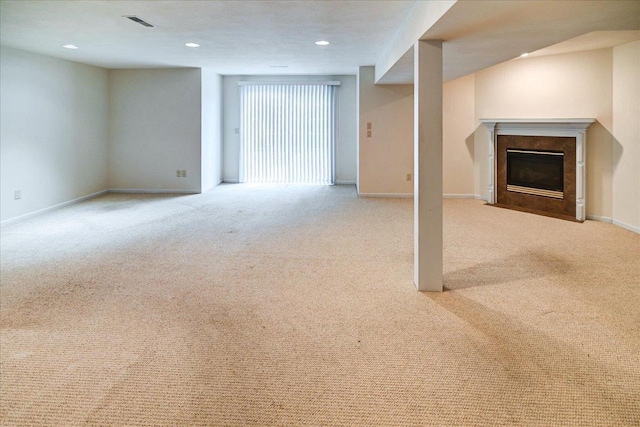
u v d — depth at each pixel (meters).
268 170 9.59
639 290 3.48
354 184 9.56
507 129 7.27
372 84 7.97
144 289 3.55
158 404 2.06
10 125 5.91
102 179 8.35
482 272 3.96
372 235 5.33
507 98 7.20
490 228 5.70
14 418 1.95
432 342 2.66
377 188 8.20
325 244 4.92
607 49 5.86
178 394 2.13
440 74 3.49
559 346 2.59
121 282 3.71
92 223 5.98
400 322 2.95
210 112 8.85
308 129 9.46
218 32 5.09
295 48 6.11
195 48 6.12
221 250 4.68
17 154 6.05
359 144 8.11
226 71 8.79
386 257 4.45
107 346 2.61
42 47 5.99
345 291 3.52
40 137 6.53
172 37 5.37
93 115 7.95
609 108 5.89
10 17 4.44
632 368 2.34
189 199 7.86
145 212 6.74
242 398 2.11
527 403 2.05
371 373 2.32
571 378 2.25
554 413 1.97
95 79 7.96
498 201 7.59
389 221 6.11
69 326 2.87
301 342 2.67
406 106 8.02
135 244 4.91
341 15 4.30
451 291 3.51
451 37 3.43
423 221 3.50
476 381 2.23
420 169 3.48
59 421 1.93
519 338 2.70
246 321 2.97
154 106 8.38
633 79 5.46
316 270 4.05
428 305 3.23
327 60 7.22
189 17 4.42
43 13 4.29
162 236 5.27
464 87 7.92
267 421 1.94
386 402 2.07
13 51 5.95
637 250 4.64
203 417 1.96
